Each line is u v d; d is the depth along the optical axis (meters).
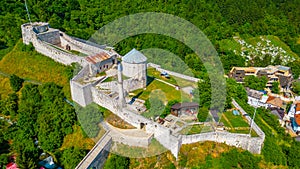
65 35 103.88
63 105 78.94
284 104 113.38
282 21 170.88
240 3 167.00
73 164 64.12
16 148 71.00
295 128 100.38
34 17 121.81
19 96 87.75
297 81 136.38
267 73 129.12
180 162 67.56
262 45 156.62
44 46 95.75
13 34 109.12
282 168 72.75
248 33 159.75
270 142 75.75
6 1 124.94
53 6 125.44
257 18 165.75
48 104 80.75
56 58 94.50
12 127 79.69
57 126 74.75
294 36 167.38
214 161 68.81
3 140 76.56
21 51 100.12
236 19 159.25
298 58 154.88
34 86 86.44
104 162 67.81
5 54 104.19
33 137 76.94
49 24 110.94
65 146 73.62
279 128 89.44
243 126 75.50
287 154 78.75
